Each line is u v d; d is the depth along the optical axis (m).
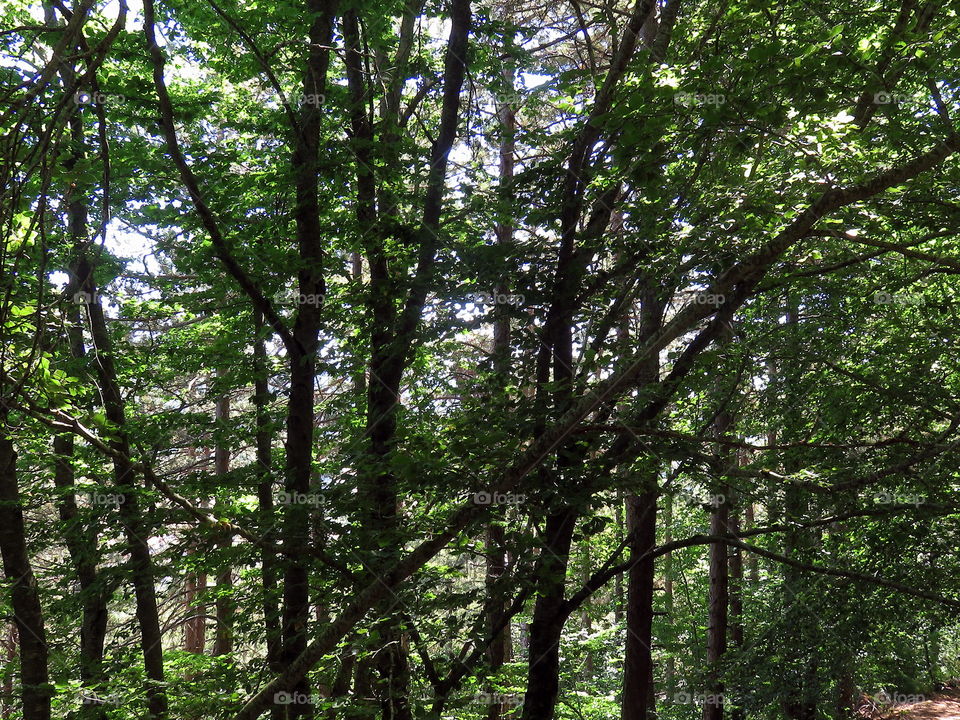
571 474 6.96
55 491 8.99
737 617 15.76
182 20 9.41
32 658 9.58
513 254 7.82
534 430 6.95
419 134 12.09
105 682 8.34
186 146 10.63
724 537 8.19
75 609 9.27
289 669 7.09
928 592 8.40
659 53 8.14
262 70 9.64
